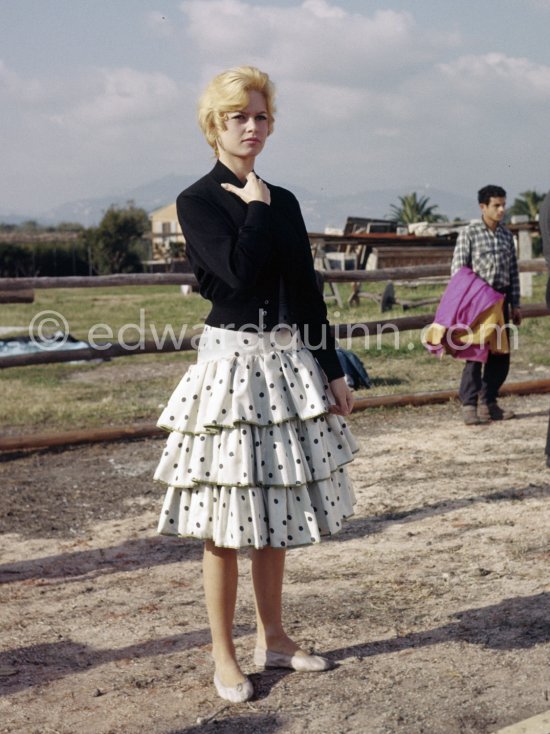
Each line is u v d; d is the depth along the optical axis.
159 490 5.78
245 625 3.53
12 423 7.93
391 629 3.38
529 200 73.19
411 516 4.91
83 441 7.05
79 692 3.02
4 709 2.93
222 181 2.84
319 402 2.81
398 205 72.94
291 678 3.01
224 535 2.75
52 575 4.28
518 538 4.40
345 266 23.55
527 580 3.81
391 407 8.09
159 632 3.51
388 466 6.08
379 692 2.87
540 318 14.91
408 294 20.78
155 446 7.00
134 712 2.86
